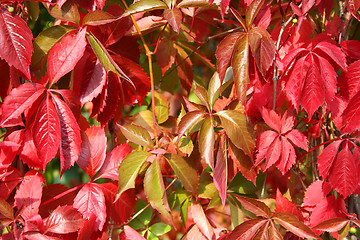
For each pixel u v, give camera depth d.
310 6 1.11
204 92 1.16
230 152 1.17
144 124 1.25
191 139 1.21
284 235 1.18
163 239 1.28
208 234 1.19
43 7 1.32
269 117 1.15
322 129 1.20
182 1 1.14
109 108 1.17
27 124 1.14
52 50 1.11
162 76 1.27
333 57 1.11
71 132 1.11
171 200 1.22
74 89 1.15
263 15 1.14
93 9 1.17
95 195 1.15
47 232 1.12
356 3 1.10
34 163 1.15
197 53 1.28
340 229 1.14
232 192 1.22
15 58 1.08
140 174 1.20
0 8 1.08
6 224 1.11
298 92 1.12
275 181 1.24
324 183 1.14
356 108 1.11
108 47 1.19
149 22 1.20
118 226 1.22
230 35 1.10
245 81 1.09
